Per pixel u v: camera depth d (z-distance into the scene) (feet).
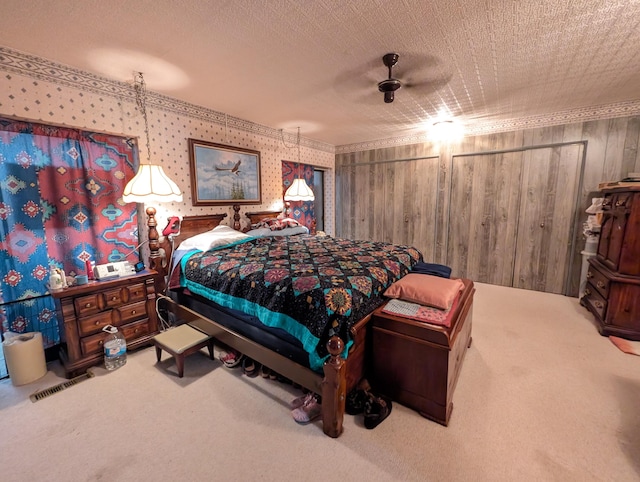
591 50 6.73
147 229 9.33
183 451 4.95
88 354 7.28
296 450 4.97
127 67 7.54
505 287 13.74
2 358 6.92
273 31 5.93
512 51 6.79
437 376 5.48
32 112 6.92
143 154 9.06
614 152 11.06
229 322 7.25
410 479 4.43
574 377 6.84
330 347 4.91
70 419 5.67
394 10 5.27
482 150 13.73
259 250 9.20
